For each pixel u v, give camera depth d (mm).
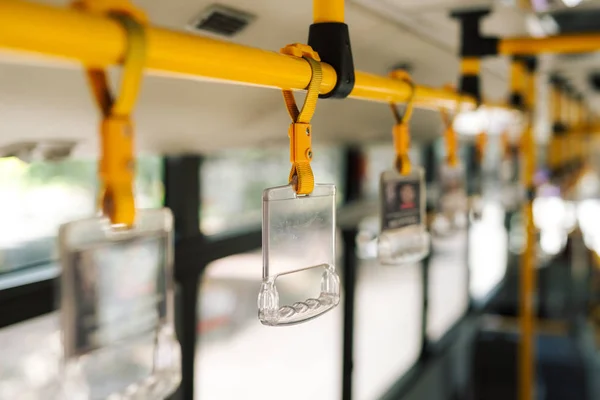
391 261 1316
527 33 2201
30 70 1017
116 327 745
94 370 729
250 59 746
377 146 3254
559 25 2129
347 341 3184
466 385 5031
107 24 604
